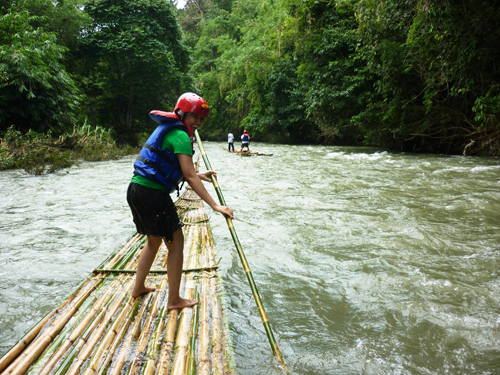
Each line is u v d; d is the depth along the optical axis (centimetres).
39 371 163
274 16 2655
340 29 1836
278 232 412
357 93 1803
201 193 216
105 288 252
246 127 3195
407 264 307
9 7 1870
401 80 1435
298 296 257
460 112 1339
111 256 312
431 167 968
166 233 216
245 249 359
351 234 397
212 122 4288
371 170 948
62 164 1163
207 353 178
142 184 213
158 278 270
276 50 2814
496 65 1119
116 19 2328
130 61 2281
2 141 1289
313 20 2022
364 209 508
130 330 199
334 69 1836
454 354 185
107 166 1263
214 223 460
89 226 450
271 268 310
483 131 1270
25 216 504
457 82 1203
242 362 182
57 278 293
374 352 190
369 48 1480
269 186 727
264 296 258
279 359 180
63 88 1697
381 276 285
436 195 583
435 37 1109
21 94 1518
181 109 223
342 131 2120
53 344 184
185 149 213
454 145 1478
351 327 216
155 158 214
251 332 212
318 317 228
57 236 409
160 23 2483
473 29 1035
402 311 230
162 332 198
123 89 2428
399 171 910
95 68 2452
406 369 175
